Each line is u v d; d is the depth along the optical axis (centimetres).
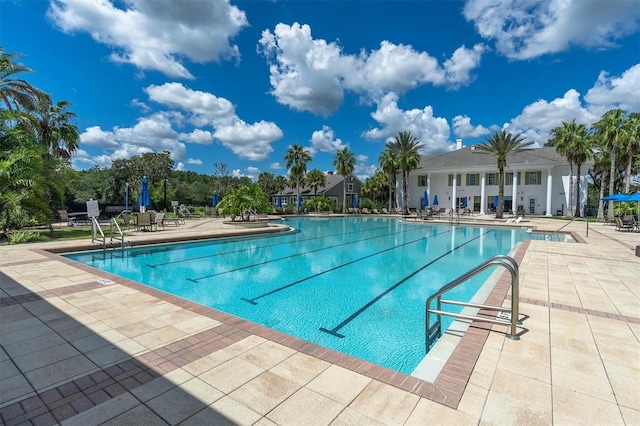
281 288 696
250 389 254
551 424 213
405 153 3750
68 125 2117
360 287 707
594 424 213
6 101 1554
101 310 437
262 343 337
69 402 237
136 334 359
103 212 2830
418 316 534
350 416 221
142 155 4641
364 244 1366
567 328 379
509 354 313
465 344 336
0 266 706
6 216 1134
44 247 959
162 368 286
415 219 2758
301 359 303
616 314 429
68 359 302
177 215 2561
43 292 519
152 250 1127
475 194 3975
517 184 3756
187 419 218
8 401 237
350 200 5456
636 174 3762
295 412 226
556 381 266
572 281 614
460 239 1552
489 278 654
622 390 253
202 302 602
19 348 324
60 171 1691
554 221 2611
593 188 4362
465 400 239
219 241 1368
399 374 277
